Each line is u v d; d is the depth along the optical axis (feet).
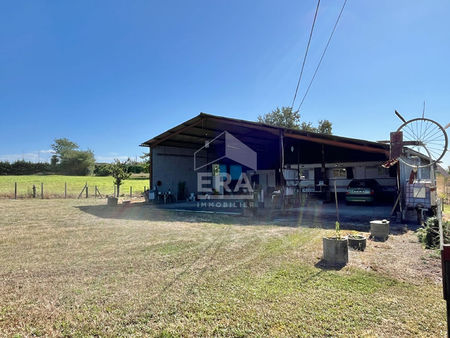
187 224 25.48
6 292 10.23
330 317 8.06
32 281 11.34
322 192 48.55
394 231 20.92
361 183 40.68
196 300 9.33
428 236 16.24
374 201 39.93
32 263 13.82
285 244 17.04
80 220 28.63
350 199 39.73
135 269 12.74
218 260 13.92
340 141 32.22
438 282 10.66
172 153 53.06
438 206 11.42
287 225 24.22
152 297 9.63
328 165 49.75
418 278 11.12
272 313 8.35
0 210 37.99
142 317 8.27
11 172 136.67
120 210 37.88
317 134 33.04
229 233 20.85
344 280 10.95
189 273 12.05
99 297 9.71
